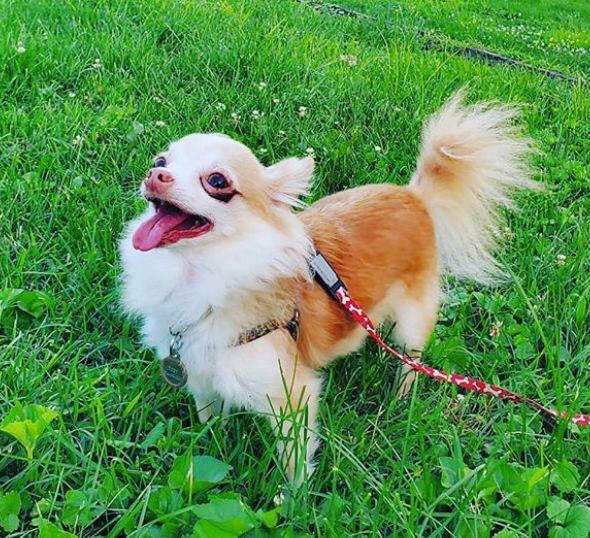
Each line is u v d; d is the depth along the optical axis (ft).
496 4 8.95
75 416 1.80
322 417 1.93
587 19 8.97
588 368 2.19
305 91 3.67
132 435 1.86
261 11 4.97
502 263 2.67
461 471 1.69
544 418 2.04
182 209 1.51
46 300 2.13
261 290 1.61
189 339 1.68
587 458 1.87
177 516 1.55
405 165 3.26
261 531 1.53
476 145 2.27
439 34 6.10
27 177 2.68
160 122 3.09
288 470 1.80
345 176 3.13
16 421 1.61
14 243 2.41
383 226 2.05
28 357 1.98
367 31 5.40
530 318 2.43
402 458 1.76
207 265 1.58
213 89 3.60
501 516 1.67
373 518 1.60
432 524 1.66
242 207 1.57
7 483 1.65
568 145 3.74
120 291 2.01
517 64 5.57
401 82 4.03
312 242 1.84
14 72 3.35
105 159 2.88
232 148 1.63
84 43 3.71
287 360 1.70
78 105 3.16
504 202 2.44
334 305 1.88
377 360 2.17
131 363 2.05
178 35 4.06
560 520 1.63
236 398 1.72
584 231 2.89
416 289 2.15
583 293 2.45
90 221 2.48
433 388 2.17
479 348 2.38
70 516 1.56
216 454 1.81
